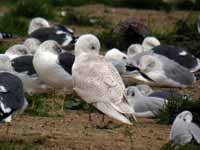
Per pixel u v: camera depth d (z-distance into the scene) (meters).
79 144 12.99
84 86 13.05
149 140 13.58
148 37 22.00
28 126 14.36
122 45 22.94
